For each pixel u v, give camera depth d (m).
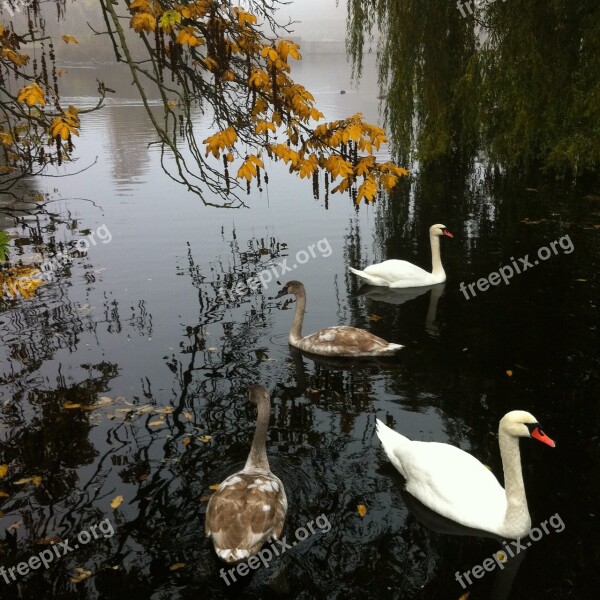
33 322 10.50
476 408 7.69
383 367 8.87
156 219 16.86
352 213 17.22
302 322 10.10
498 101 18.94
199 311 10.94
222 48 5.16
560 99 18.48
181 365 8.94
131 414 7.65
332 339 9.27
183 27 4.66
